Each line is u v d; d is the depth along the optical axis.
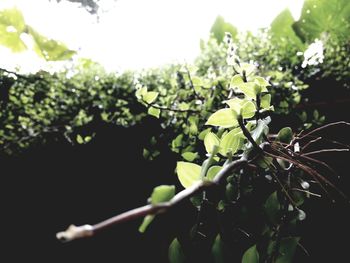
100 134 3.18
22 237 3.13
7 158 3.10
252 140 0.82
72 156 3.22
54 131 3.02
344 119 2.75
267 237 1.00
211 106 1.85
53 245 3.12
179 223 1.89
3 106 3.08
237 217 1.04
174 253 0.88
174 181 2.90
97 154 3.21
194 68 1.93
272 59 2.88
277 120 2.30
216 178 0.57
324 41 2.98
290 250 0.92
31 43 2.17
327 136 2.64
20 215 3.17
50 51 2.24
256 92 0.93
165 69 3.19
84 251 3.05
